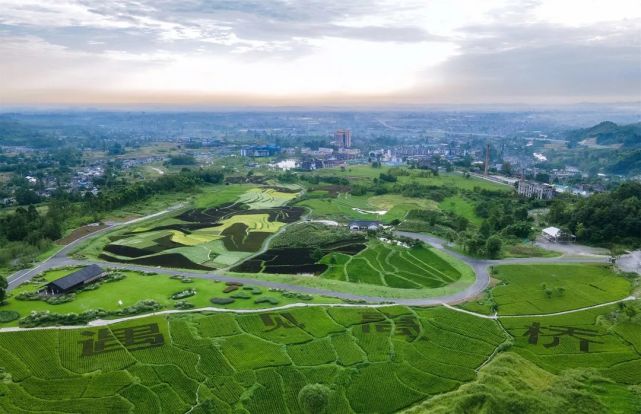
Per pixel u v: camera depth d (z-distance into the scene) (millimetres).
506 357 120062
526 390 106125
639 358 120062
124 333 128000
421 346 125750
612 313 143750
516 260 199875
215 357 117938
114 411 98438
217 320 136625
